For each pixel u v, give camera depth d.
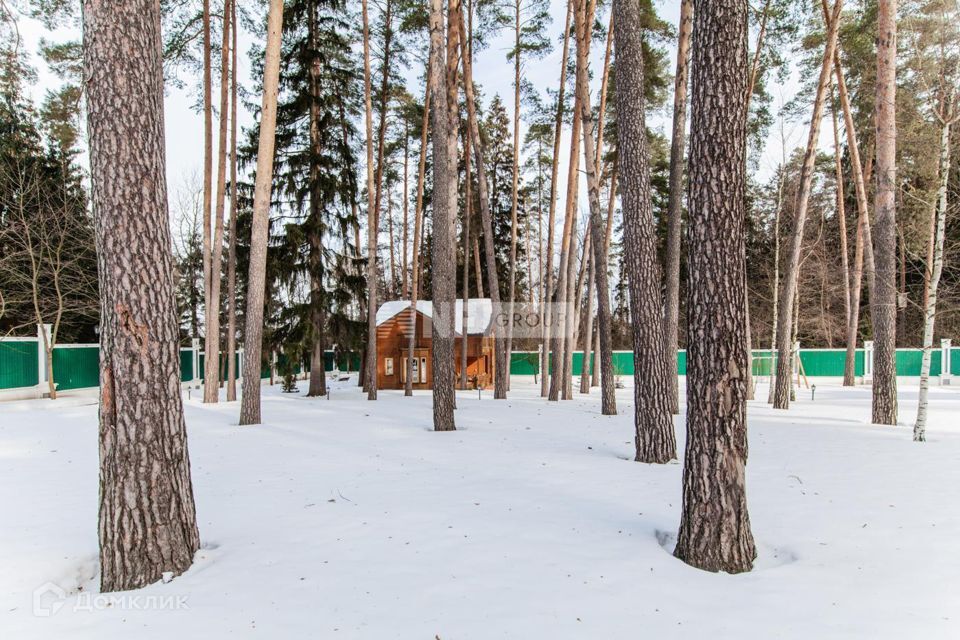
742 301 4.08
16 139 20.00
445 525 4.66
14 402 17.05
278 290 18.20
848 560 3.90
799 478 6.32
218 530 4.59
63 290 21.03
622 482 6.17
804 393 20.56
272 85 11.30
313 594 3.39
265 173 11.27
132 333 3.80
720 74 4.14
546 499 5.47
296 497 5.57
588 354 20.41
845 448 8.38
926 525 4.60
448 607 3.21
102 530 3.70
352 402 15.95
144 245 3.87
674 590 3.47
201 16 14.98
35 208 19.86
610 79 17.97
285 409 13.83
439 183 10.66
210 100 15.27
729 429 3.94
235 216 16.30
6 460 7.66
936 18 10.45
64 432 10.33
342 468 6.95
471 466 7.05
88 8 3.85
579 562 3.88
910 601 3.26
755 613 3.15
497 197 31.97
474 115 18.11
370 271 17.23
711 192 4.12
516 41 18.78
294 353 17.58
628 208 7.82
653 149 23.02
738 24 4.15
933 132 14.74
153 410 3.82
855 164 17.64
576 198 17.27
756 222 33.72
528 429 10.34
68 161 21.48
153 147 3.97
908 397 18.03
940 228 9.16
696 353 4.12
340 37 18.31
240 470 6.84
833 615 3.11
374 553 4.05
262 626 3.01
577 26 11.78
